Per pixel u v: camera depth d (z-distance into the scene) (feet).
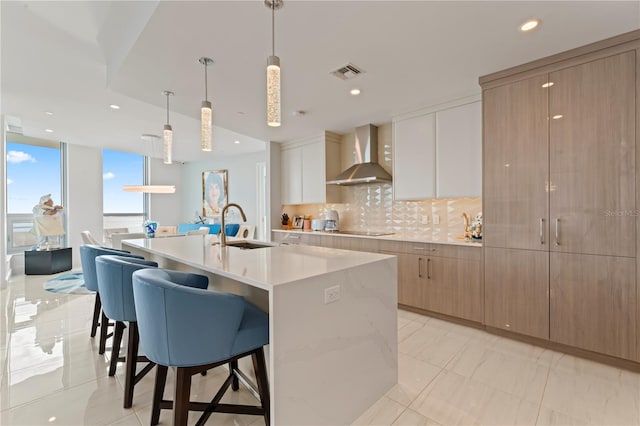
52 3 6.41
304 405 4.66
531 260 8.18
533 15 5.98
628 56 6.70
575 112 7.39
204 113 7.22
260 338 4.80
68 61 8.97
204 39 6.67
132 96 10.01
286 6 5.60
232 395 6.22
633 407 5.74
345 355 5.35
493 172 8.77
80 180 20.99
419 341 8.66
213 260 6.05
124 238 14.64
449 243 9.91
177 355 4.15
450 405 5.87
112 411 5.67
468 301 9.53
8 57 8.68
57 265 17.75
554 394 6.16
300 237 15.24
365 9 5.72
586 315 7.38
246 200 24.21
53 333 9.25
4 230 14.35
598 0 5.55
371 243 12.25
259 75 8.46
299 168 16.35
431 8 5.72
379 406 5.87
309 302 4.72
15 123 15.94
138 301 4.42
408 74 8.57
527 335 8.33
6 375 6.89
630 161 6.74
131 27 7.03
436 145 10.91
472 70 8.39
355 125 13.92
